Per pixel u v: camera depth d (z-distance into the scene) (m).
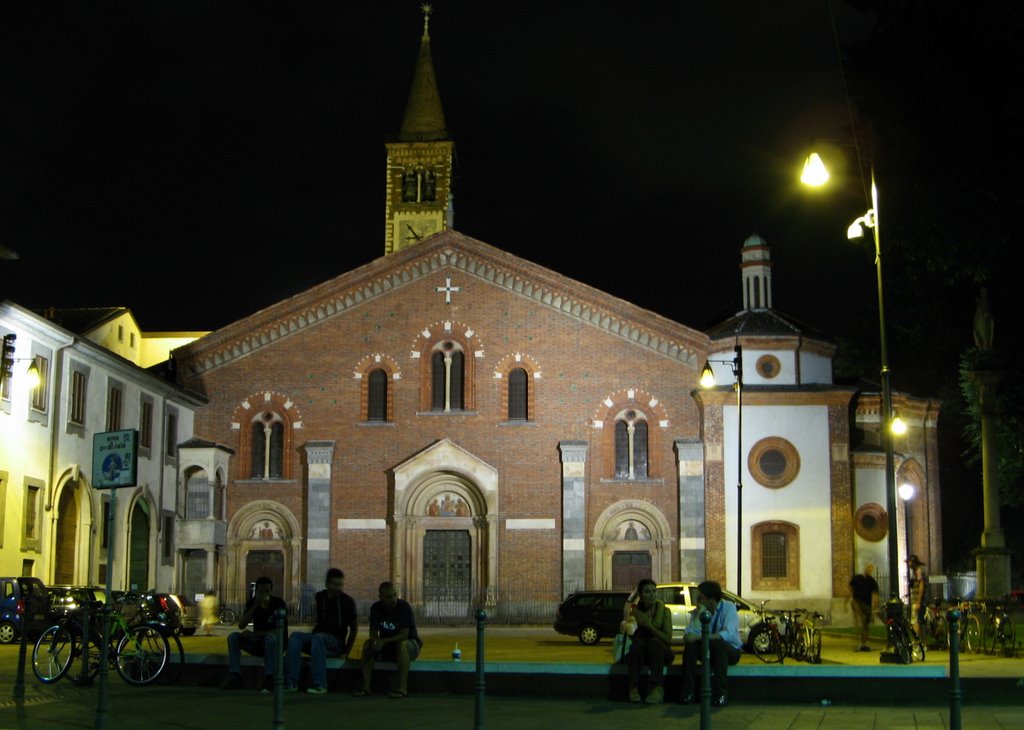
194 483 54.81
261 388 56.06
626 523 54.06
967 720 18.22
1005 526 68.88
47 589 37.38
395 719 17.89
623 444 54.69
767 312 55.59
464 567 54.56
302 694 21.28
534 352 55.38
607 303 55.28
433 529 54.84
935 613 34.31
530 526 54.16
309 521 54.50
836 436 53.19
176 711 18.50
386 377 55.84
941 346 56.19
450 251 56.31
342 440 55.38
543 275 55.66
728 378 53.97
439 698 20.89
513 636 45.72
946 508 71.38
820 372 54.75
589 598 40.75
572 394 54.94
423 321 55.94
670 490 54.06
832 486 52.78
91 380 47.25
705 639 14.49
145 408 51.94
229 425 55.94
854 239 38.50
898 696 20.23
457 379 55.62
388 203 82.81
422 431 55.16
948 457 71.38
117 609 23.64
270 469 55.66
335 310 56.34
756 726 17.53
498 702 20.28
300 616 53.69
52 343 44.50
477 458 54.53
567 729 17.03
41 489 43.59
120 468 16.77
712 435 53.38
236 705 19.34
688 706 19.80
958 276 33.84
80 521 46.22
